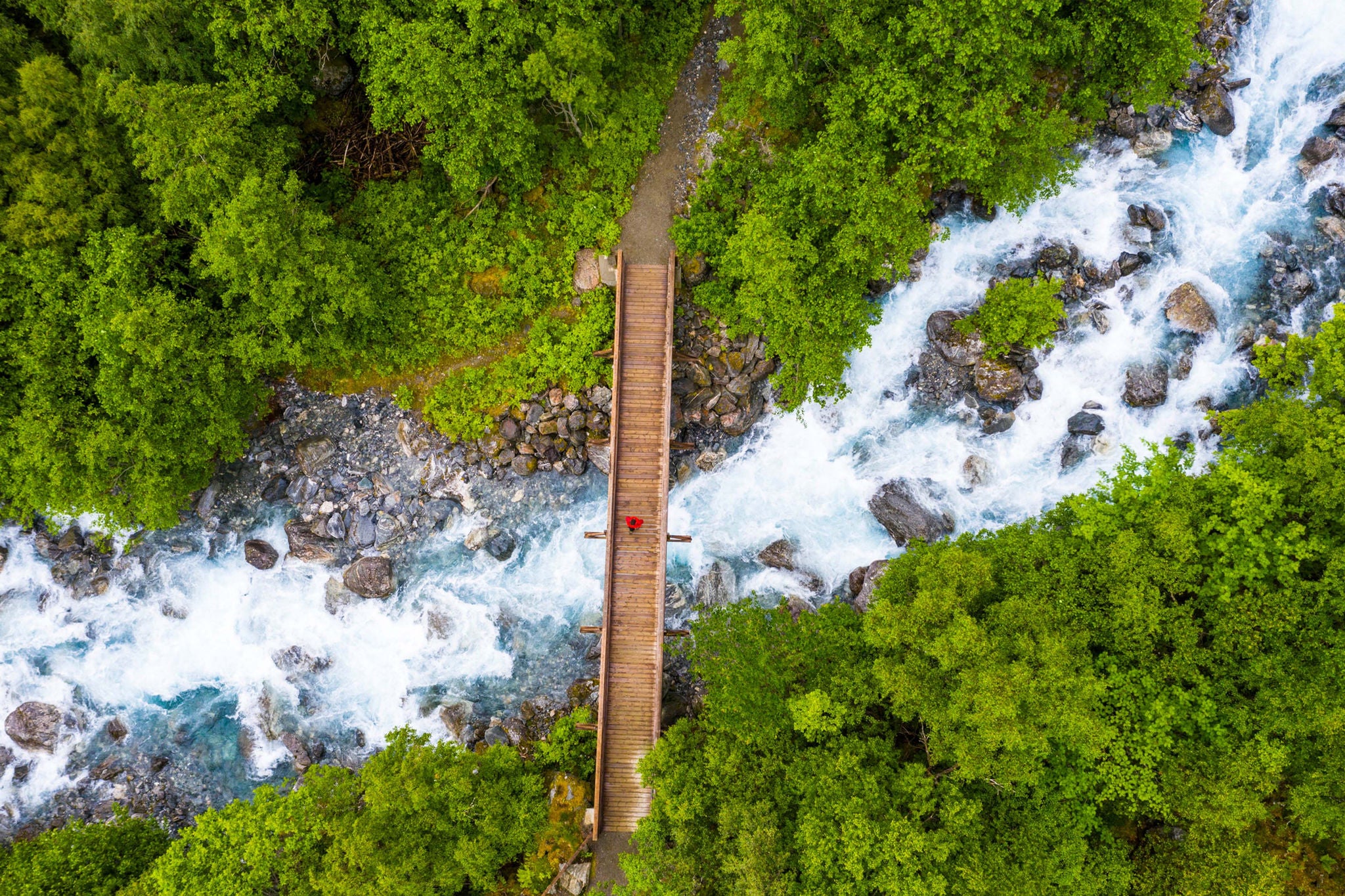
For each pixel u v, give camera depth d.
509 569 34.31
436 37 27.75
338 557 33.94
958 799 21.33
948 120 27.42
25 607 33.28
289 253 27.92
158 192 26.78
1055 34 28.41
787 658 25.14
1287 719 21.78
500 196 33.97
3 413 27.70
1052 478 33.03
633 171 33.59
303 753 32.41
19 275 26.83
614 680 30.69
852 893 20.23
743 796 23.20
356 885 22.39
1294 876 24.78
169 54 27.47
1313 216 32.84
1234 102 33.62
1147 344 33.03
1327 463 22.34
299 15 27.31
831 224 29.36
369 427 34.25
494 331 33.62
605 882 28.41
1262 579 23.69
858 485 34.28
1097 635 24.38
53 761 32.25
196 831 24.62
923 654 22.17
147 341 26.84
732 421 34.06
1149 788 22.55
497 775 26.84
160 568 33.84
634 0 32.69
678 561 34.25
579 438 33.84
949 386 33.84
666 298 32.94
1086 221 33.84
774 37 26.27
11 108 26.19
